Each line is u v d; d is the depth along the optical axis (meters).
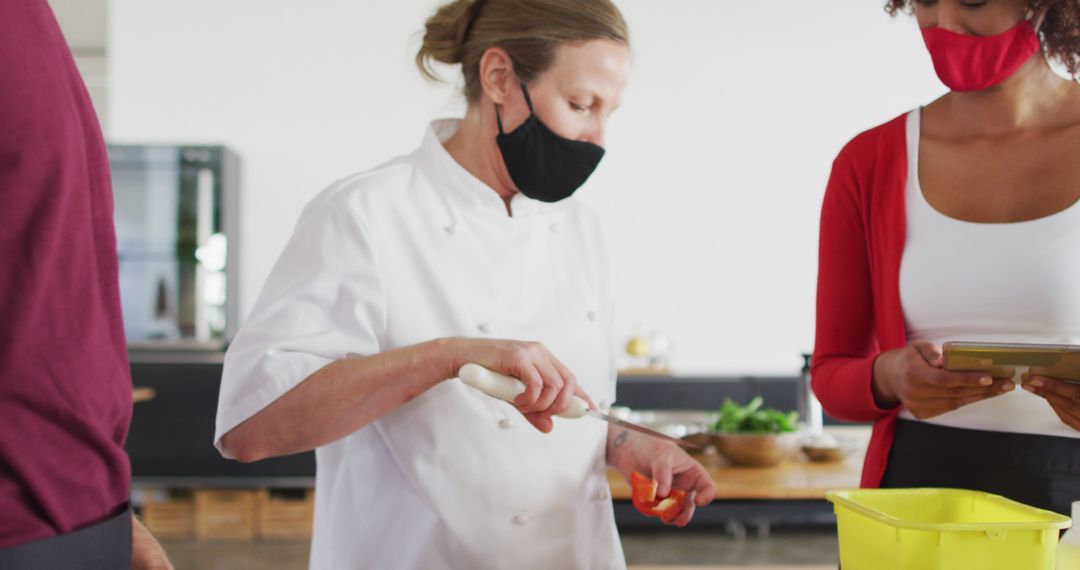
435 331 1.31
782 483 2.24
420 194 1.34
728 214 6.14
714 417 2.93
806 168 6.13
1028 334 1.28
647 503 1.31
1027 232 1.26
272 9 6.11
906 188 1.38
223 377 1.22
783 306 6.13
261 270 6.12
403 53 6.13
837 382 1.39
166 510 5.23
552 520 1.33
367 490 1.33
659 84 6.14
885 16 6.07
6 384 0.79
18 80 0.79
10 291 0.79
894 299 1.38
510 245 1.37
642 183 6.15
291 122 6.13
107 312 0.90
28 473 0.80
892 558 0.95
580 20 1.27
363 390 1.15
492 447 1.29
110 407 0.88
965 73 1.27
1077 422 1.11
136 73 6.09
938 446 1.30
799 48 6.11
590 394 1.42
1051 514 0.97
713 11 6.12
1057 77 1.31
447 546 1.28
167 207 5.56
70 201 0.83
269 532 5.18
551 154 1.31
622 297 6.15
